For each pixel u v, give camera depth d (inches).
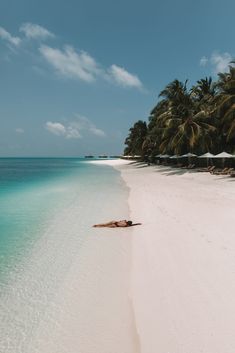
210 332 188.5
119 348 187.8
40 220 535.2
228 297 225.9
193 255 316.8
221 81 1438.2
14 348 190.2
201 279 259.6
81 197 812.0
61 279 287.3
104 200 750.5
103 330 206.4
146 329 201.2
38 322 217.6
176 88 1775.3
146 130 3174.2
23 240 413.7
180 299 230.8
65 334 203.5
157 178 1337.4
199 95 1854.1
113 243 392.8
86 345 191.8
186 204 611.5
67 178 1520.7
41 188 1049.5
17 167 3070.9
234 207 548.7
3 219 544.1
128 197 791.7
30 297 253.1
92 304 240.4
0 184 1199.6
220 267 279.7
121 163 3946.9
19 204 706.8
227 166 1576.0
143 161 3356.3
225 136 1593.3
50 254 356.5
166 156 2080.5
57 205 689.0
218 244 344.2
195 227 425.4
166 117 1752.0
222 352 170.4
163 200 682.8
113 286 269.9
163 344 183.9
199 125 1584.6
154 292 248.4
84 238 419.5
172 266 295.1
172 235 398.0
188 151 1834.4
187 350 175.5
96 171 2218.3
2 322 217.9
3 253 361.4
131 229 457.7
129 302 241.3
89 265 320.5
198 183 1005.2
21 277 292.4
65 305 239.8
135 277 282.0
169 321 205.6
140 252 349.1
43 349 189.2
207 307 215.6
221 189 814.5
